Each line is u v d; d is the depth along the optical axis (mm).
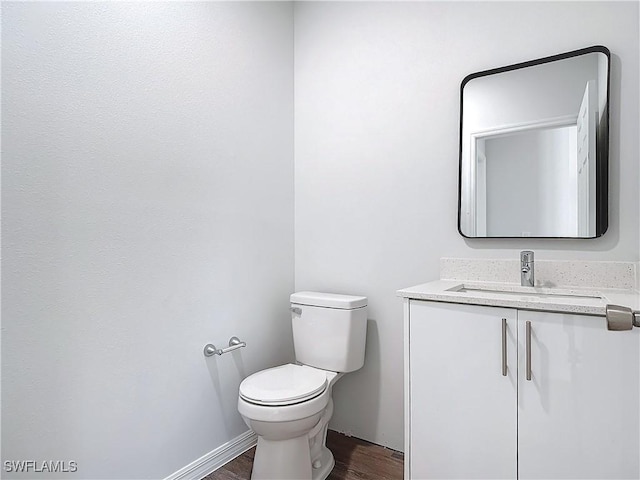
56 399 1381
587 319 1290
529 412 1376
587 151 1648
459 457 1504
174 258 1770
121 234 1571
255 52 2205
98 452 1496
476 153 1898
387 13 2158
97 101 1498
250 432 2162
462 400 1498
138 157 1633
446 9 1991
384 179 2156
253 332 2180
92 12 1486
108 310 1528
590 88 1649
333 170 2328
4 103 1261
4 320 1262
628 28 1601
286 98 2430
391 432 2131
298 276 2467
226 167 2023
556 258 1732
